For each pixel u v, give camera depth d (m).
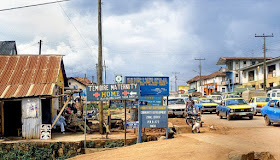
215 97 36.81
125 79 14.25
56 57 16.36
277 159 7.92
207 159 7.85
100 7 14.67
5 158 11.75
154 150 9.41
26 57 16.25
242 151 8.20
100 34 14.63
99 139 12.45
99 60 14.52
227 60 67.38
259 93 35.69
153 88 14.41
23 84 14.18
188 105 15.95
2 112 13.84
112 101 14.95
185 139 11.02
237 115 19.39
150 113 11.95
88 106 39.59
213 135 11.80
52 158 11.92
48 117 13.61
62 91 19.22
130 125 12.14
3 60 15.92
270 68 46.47
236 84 64.19
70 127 15.55
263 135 11.59
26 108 13.35
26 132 13.25
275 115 14.48
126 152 9.62
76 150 12.06
